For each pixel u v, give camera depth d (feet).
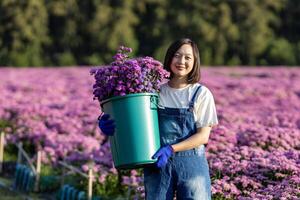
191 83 16.74
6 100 52.06
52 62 172.76
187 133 16.34
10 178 34.22
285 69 113.80
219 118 38.40
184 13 174.40
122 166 16.57
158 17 174.81
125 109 16.46
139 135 16.37
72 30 175.52
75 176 30.83
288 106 50.26
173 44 16.87
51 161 33.32
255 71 106.22
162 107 16.61
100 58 172.14
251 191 22.33
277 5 180.45
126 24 172.55
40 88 65.51
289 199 20.74
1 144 36.42
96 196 26.89
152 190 16.37
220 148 26.84
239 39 173.58
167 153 15.92
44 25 172.76
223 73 98.84
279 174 22.47
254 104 51.65
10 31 171.22
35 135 37.76
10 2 169.89
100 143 36.65
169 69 16.97
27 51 169.78
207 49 171.42
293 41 182.29
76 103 49.44
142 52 177.99
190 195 16.07
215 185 22.22
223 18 171.73
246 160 24.49
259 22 174.60
